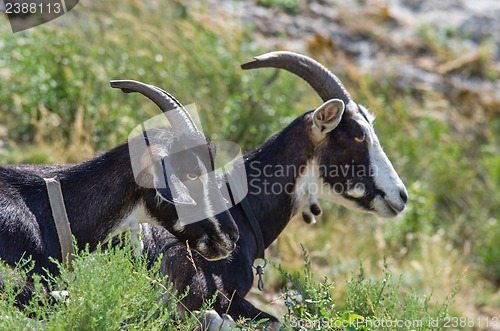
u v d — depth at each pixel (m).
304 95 35.66
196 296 18.75
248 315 18.86
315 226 31.20
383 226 33.22
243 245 19.72
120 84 17.55
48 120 31.14
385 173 20.97
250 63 21.47
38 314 14.83
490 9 51.69
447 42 48.72
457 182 38.91
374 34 46.56
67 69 32.09
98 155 17.84
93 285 14.94
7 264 15.73
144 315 15.96
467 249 35.69
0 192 16.73
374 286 19.23
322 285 18.05
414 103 42.97
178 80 33.84
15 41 33.09
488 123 43.72
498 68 47.53
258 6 45.53
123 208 17.33
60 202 17.08
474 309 31.55
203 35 37.44
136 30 35.50
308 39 42.19
